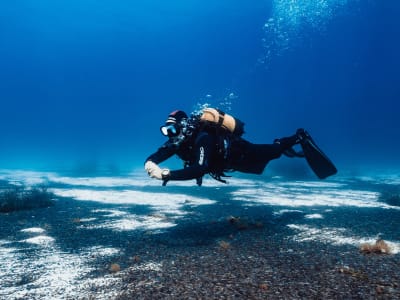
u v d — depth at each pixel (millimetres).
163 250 4289
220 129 4102
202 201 9250
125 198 10016
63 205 8672
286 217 6566
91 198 10047
